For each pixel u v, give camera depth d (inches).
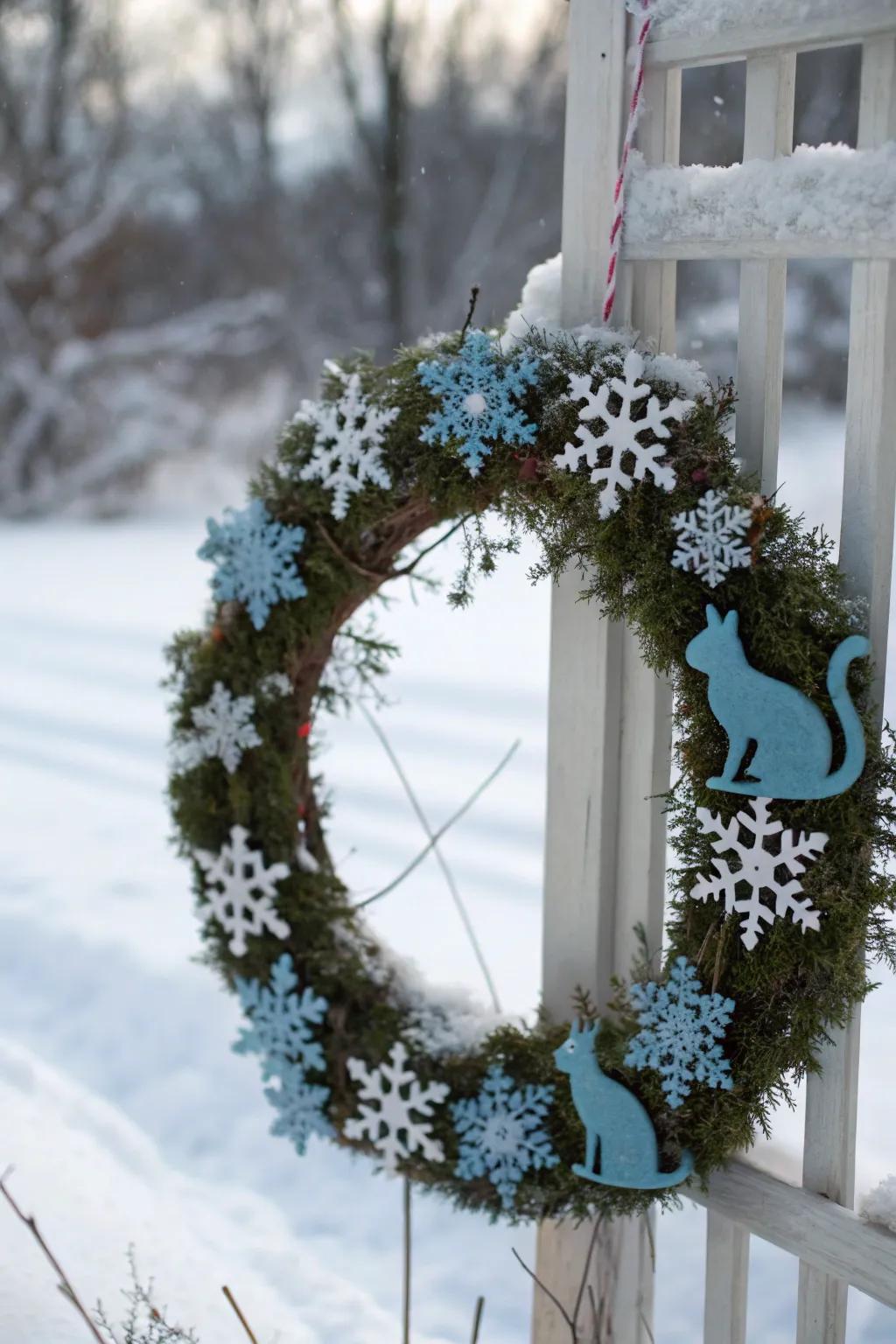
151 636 246.1
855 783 69.6
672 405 70.1
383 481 72.9
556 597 74.9
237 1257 85.4
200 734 76.4
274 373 429.7
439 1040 74.9
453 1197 75.0
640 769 74.5
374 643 76.8
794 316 324.8
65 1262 80.3
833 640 69.5
